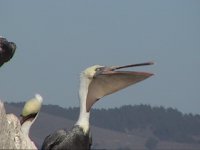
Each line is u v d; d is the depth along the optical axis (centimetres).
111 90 2030
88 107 2020
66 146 1986
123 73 2023
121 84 2033
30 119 1861
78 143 1992
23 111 1853
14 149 1733
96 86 2027
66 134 1992
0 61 1925
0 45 1903
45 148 2002
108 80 2023
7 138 1717
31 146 1780
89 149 2030
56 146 1992
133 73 2011
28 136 1834
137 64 2016
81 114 2016
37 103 1862
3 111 1711
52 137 2000
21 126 1834
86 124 2008
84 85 2030
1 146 1703
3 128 1706
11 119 1748
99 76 2022
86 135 1997
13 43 1928
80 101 2023
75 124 2006
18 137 1748
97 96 2025
